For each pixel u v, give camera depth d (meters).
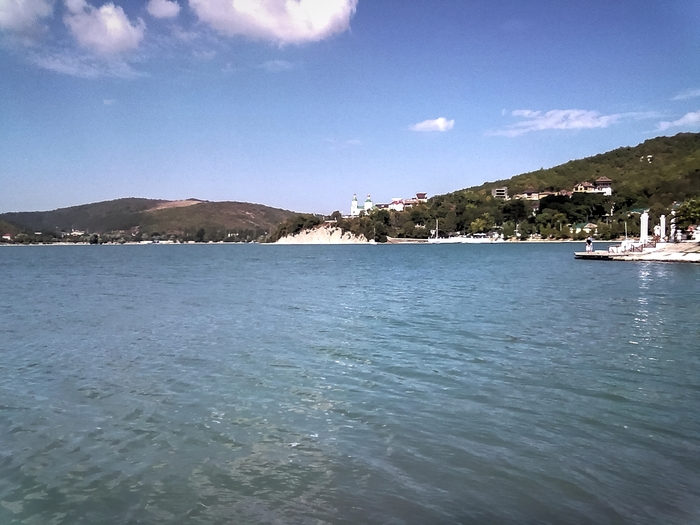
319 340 22.67
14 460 10.89
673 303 34.31
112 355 20.23
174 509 9.03
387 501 9.18
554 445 11.38
